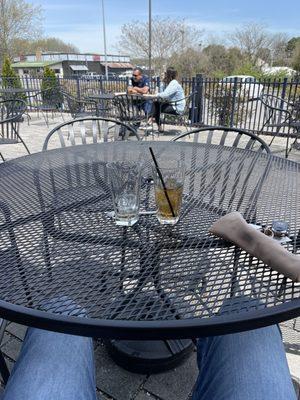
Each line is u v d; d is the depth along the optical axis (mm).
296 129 4793
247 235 828
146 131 5836
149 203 1146
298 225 994
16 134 3908
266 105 4602
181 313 647
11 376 849
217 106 6660
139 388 1251
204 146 1941
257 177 1419
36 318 639
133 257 826
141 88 6633
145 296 698
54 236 926
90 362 888
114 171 987
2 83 9609
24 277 759
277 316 643
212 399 800
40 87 9320
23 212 1079
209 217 1039
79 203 1146
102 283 738
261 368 828
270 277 742
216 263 796
